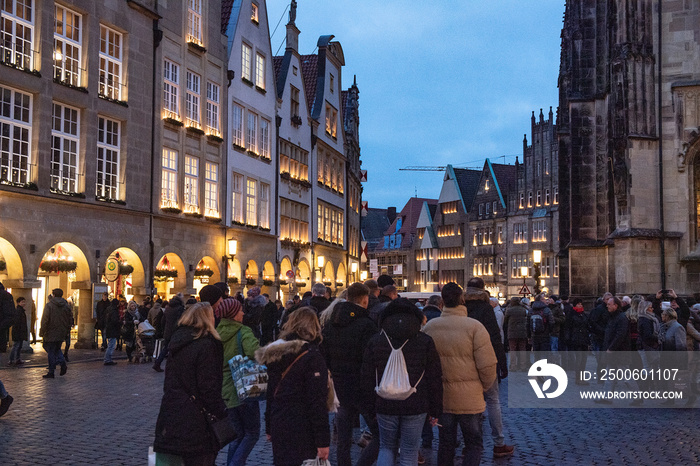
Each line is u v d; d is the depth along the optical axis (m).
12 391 15.71
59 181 25.56
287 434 6.57
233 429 6.32
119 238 28.20
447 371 8.14
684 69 29.11
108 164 28.08
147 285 29.77
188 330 6.35
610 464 9.80
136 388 16.59
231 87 37.00
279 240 42.88
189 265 32.84
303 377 6.65
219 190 35.56
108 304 25.77
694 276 28.66
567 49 40.38
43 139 24.52
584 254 36.53
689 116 28.95
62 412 13.19
